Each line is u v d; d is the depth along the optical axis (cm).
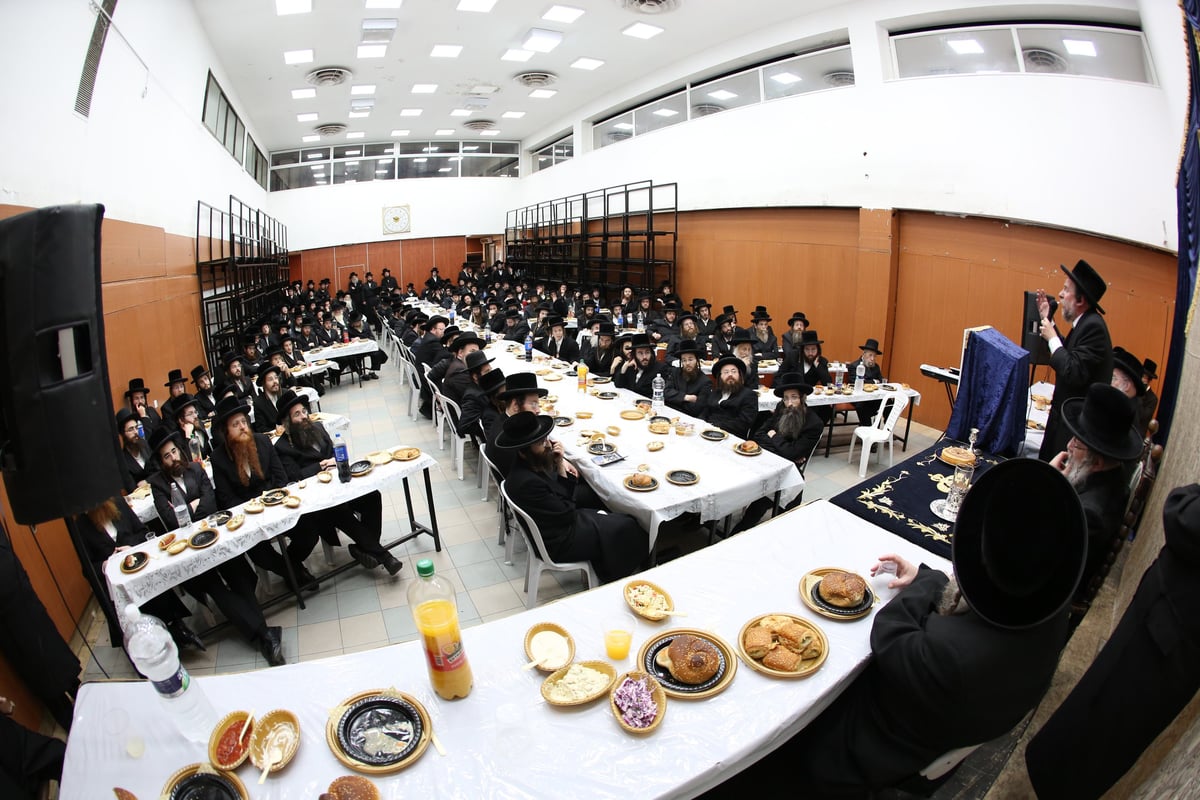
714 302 1139
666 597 217
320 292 1616
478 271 2092
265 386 608
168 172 707
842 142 822
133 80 575
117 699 179
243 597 336
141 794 149
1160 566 148
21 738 198
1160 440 284
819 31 830
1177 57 427
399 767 151
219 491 380
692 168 1129
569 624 206
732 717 167
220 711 171
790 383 479
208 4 798
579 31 954
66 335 162
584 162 1516
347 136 1770
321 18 883
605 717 168
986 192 656
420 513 509
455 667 170
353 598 390
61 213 158
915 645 173
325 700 175
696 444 423
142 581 285
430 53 1058
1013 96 627
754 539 260
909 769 183
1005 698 163
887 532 266
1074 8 605
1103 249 565
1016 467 157
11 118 358
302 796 146
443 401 585
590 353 766
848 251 864
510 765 152
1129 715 151
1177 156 487
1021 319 650
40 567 322
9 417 158
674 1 828
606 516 346
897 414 558
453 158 2009
